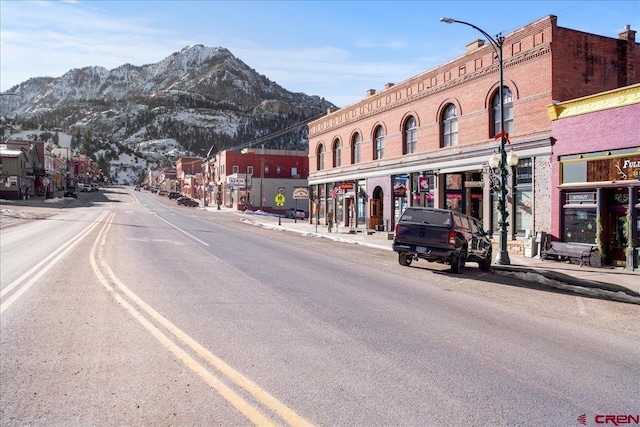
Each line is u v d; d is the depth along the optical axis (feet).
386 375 16.90
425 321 25.66
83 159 481.46
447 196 84.74
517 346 21.57
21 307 25.27
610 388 16.66
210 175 321.11
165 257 48.34
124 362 17.25
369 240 88.53
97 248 54.19
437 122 85.76
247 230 107.96
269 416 13.30
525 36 66.90
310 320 24.53
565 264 57.36
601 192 56.13
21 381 15.38
